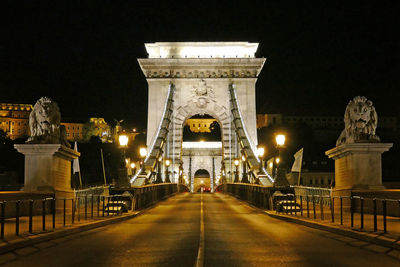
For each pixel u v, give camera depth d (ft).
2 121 634.43
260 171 119.44
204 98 220.84
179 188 200.44
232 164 214.28
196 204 103.81
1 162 359.05
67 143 72.69
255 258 31.65
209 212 79.36
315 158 369.30
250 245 37.93
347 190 69.72
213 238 42.78
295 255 32.76
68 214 65.51
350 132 72.49
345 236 41.78
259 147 119.55
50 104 68.54
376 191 62.49
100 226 53.72
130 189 75.72
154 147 187.62
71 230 44.91
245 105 220.64
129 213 69.92
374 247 35.29
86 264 29.63
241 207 93.45
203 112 223.92
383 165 334.65
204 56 229.66
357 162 69.67
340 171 75.46
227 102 221.46
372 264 29.17
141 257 32.19
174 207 93.86
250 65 223.71
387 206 59.26
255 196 94.73
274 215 66.95
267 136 456.45
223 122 219.41
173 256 32.58
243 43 230.48
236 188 140.67
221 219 64.95
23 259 31.30
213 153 367.45
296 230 49.32
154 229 50.98
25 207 59.57
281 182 74.74
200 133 510.17
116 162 364.99
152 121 218.59
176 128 218.38
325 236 43.21
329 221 51.80
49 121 67.77
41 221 52.75
